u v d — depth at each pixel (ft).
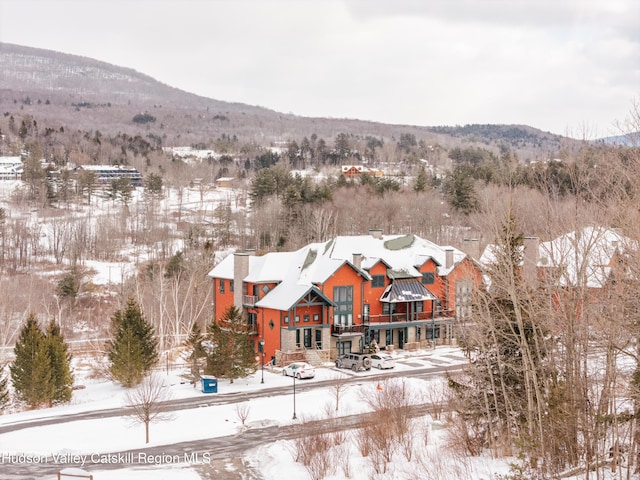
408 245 250.37
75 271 324.19
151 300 287.89
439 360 218.59
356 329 223.10
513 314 116.57
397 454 128.88
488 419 117.39
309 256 231.09
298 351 212.43
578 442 109.60
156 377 201.77
